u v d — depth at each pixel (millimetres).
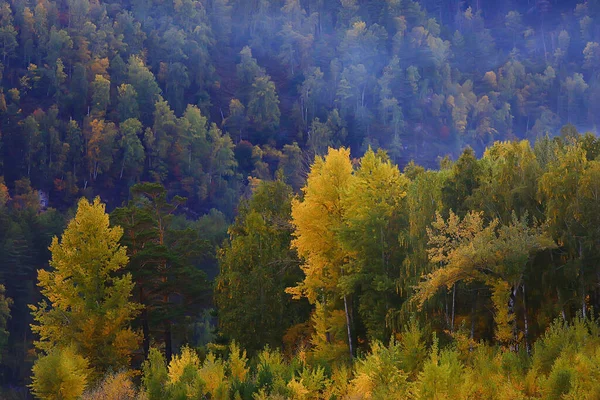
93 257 38062
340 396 23391
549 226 24609
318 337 32562
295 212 31938
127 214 43906
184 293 43125
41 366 30172
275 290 35250
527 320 25656
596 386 17734
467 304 27609
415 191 29719
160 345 49125
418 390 19688
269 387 23406
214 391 23688
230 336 35031
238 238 37750
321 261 31750
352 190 29750
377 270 29156
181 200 50844
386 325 27594
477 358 22734
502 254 23281
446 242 24453
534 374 20281
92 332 36969
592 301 26109
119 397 29094
